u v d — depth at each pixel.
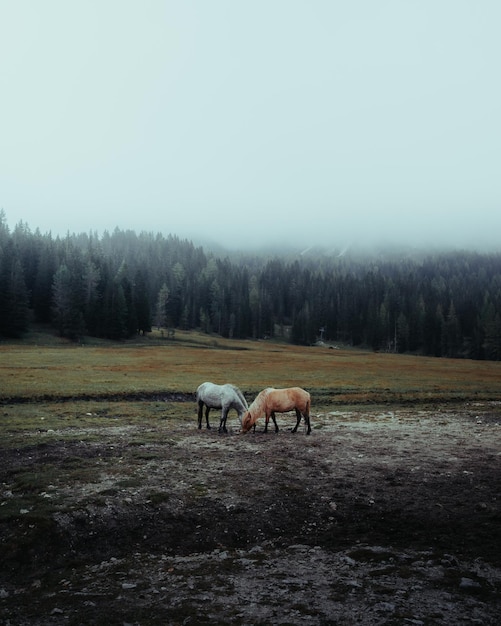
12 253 104.00
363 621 5.96
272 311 147.00
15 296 83.81
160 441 16.84
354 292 154.00
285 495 11.25
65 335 90.12
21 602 6.79
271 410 18.72
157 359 61.41
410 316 126.25
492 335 103.69
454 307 125.38
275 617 6.10
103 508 9.95
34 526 8.95
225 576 7.45
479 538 8.86
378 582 7.10
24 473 12.41
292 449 16.03
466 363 76.62
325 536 9.20
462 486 12.16
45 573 7.82
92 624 6.03
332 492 11.59
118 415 23.55
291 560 8.04
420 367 64.12
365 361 74.56
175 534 9.27
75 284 94.12
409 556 8.07
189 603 6.54
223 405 18.88
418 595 6.66
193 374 44.88
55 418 21.80
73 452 14.90
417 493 11.59
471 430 20.31
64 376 37.97
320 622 5.96
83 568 7.95
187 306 126.94
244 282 156.25
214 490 11.45
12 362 48.72
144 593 6.88
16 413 22.73
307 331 131.00
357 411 27.08
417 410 27.41
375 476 13.00
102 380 36.34
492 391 37.03
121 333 94.31
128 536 9.14
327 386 38.25
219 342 107.00
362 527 9.57
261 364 60.41
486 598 6.56
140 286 106.62
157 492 11.00
